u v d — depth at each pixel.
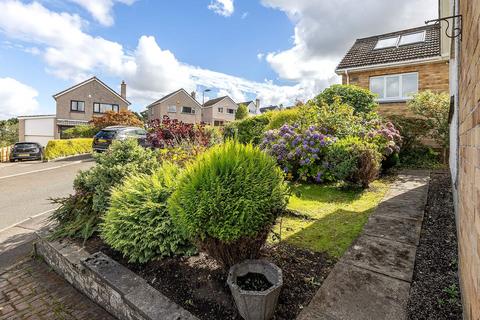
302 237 3.25
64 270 3.17
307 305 2.10
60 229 3.63
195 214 2.15
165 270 2.66
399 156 7.71
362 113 7.86
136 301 2.20
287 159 5.87
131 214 2.79
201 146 5.15
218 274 2.53
